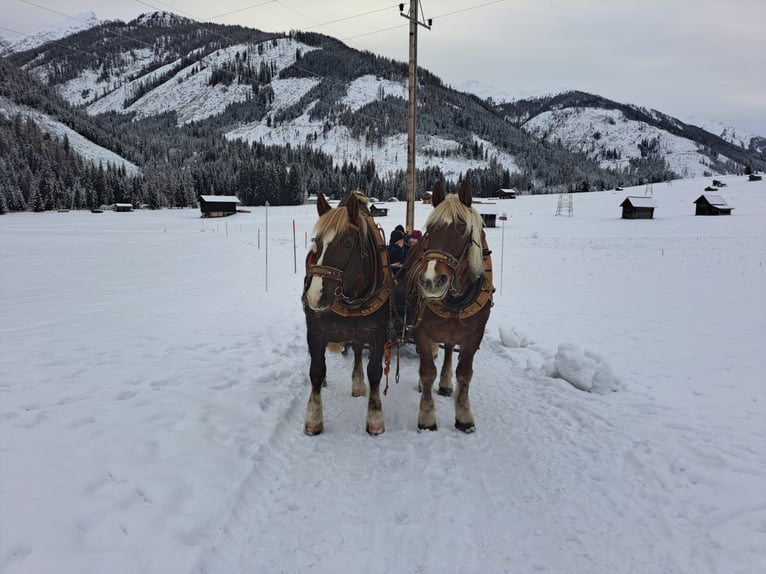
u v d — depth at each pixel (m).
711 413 5.09
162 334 8.20
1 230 46.47
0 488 3.26
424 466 4.05
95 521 3.03
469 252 4.05
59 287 13.66
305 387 5.90
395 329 4.95
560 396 5.66
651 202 59.50
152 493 3.38
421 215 70.88
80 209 96.12
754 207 63.03
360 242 4.05
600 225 52.22
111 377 5.79
